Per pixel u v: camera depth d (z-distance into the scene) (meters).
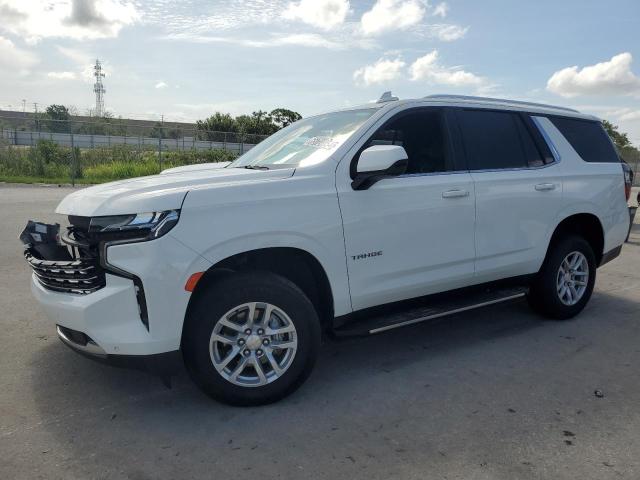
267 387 3.34
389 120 3.98
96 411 3.30
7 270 6.70
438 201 4.02
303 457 2.82
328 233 3.50
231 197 3.21
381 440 3.00
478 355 4.28
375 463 2.77
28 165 24.61
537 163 4.80
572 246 5.00
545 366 4.07
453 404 3.44
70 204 3.39
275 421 3.20
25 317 4.99
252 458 2.81
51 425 3.13
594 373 3.95
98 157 27.67
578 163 5.11
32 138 29.58
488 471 2.71
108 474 2.66
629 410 3.38
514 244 4.55
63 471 2.68
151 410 3.32
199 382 3.23
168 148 35.53
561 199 4.86
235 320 3.29
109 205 3.06
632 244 9.65
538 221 4.70
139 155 29.55
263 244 3.27
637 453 2.89
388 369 4.00
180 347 3.15
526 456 2.85
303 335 3.39
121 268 2.98
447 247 4.12
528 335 4.75
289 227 3.34
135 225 2.97
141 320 3.04
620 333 4.82
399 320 3.89
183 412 3.30
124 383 3.69
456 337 4.70
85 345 3.12
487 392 3.62
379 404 3.43
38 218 11.06
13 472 2.66
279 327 3.37
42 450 2.87
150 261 2.97
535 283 5.01
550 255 4.94
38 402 3.41
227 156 32.81
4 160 24.59
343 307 3.67
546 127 4.98
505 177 4.45
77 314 3.05
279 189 3.37
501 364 4.10
